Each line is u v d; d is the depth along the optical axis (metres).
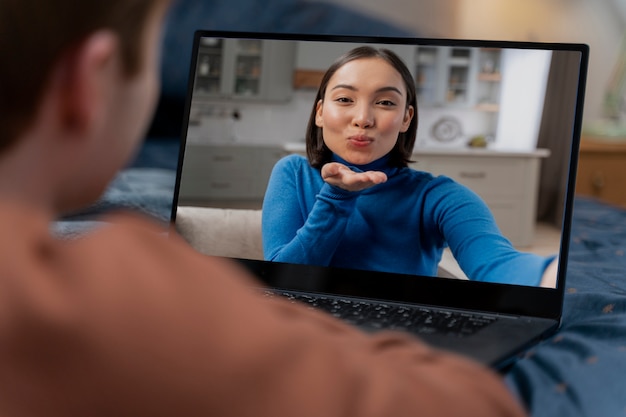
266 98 1.15
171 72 4.45
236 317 0.28
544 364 0.83
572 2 4.72
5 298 0.28
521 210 1.04
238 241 1.12
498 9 4.71
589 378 0.77
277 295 1.04
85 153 0.31
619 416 0.69
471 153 1.08
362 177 1.09
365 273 1.06
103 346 0.27
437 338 0.83
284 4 4.65
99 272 0.28
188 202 1.15
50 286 0.28
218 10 4.59
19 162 0.30
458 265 1.04
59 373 0.27
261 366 0.28
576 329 0.96
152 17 0.31
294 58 1.13
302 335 0.29
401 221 1.07
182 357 0.27
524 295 1.00
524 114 1.08
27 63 0.29
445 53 1.12
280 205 1.11
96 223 1.28
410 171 1.09
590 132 4.65
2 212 0.30
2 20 0.29
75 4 0.29
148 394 0.27
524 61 1.09
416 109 1.11
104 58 0.29
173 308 0.28
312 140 1.12
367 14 4.69
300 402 0.28
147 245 0.30
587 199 2.46
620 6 4.70
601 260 1.49
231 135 1.15
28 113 0.30
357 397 0.28
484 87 1.12
